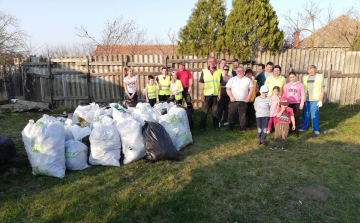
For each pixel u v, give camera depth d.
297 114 6.23
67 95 9.98
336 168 4.25
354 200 3.29
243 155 4.92
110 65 9.76
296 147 5.39
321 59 9.98
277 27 9.23
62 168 3.95
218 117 6.91
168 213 2.95
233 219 2.87
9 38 13.16
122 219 2.82
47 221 2.78
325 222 2.84
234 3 9.09
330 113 8.75
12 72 10.24
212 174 4.01
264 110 5.43
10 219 2.82
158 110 6.01
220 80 6.59
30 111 9.19
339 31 14.86
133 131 4.52
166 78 7.82
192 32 9.35
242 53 9.16
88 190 3.46
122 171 4.10
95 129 4.33
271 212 3.02
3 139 4.11
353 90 10.30
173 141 5.05
